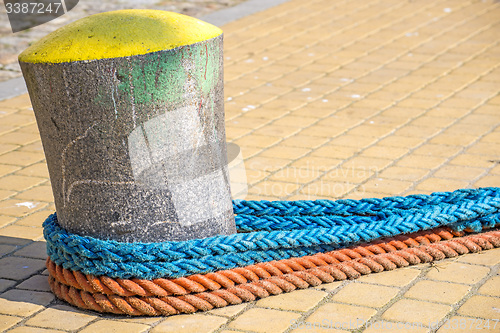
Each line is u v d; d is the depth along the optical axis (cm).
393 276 319
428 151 468
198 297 294
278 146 489
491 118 523
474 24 795
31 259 350
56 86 280
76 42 279
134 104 280
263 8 898
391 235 330
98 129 282
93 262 289
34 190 436
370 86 609
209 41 293
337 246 332
